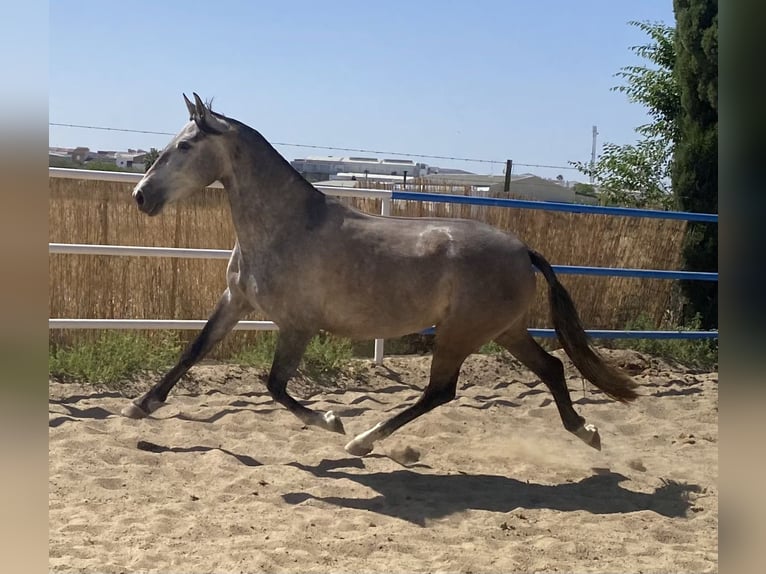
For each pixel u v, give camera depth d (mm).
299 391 6688
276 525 3814
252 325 6883
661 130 14570
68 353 6605
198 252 6590
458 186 9359
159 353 6887
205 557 3383
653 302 9500
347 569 3350
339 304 4777
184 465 4684
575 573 3430
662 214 7789
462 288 4746
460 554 3568
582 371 4996
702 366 8844
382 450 5285
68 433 5062
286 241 4770
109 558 3299
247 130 4844
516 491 4637
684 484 4941
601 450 5676
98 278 7125
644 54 14727
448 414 6242
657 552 3762
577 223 8906
